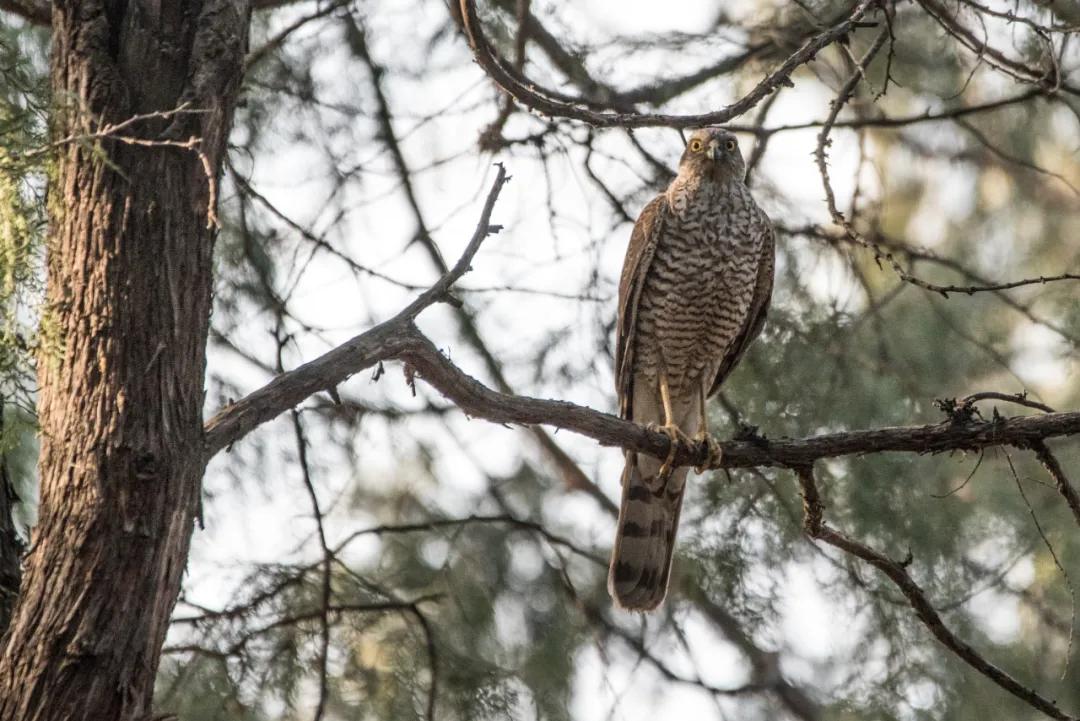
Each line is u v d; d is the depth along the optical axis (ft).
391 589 36.04
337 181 37.52
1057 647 39.50
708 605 38.78
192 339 20.86
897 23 40.29
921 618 27.58
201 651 30.96
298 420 32.91
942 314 38.93
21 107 21.70
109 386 20.17
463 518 37.68
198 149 20.02
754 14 39.01
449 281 24.49
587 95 37.76
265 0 36.09
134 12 21.58
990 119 46.68
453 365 25.31
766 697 38.47
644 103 38.42
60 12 21.70
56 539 19.71
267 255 35.99
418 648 34.63
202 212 21.27
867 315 38.55
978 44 31.65
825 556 37.73
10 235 20.65
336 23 37.93
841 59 40.68
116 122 21.08
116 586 19.45
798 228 39.17
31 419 25.20
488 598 36.60
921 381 38.37
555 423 27.55
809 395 37.86
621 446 28.78
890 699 38.04
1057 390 43.60
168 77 21.43
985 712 38.24
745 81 38.91
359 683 33.91
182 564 20.12
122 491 19.76
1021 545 40.04
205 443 20.88
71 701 18.98
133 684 19.30
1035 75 32.37
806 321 38.52
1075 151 40.78
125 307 20.48
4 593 22.94
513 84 26.03
